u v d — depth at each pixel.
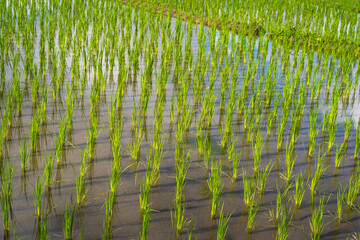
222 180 4.81
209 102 6.43
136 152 5.07
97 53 8.21
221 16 11.38
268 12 12.15
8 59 7.89
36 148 5.17
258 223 4.13
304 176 4.96
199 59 8.25
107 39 9.25
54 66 7.07
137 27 10.57
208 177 4.86
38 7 10.89
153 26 9.43
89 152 4.96
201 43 8.55
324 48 9.01
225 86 6.92
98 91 6.53
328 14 11.53
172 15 12.11
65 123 5.64
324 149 5.58
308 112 6.65
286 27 10.38
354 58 8.91
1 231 3.81
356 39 9.84
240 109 6.39
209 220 4.14
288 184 4.79
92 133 5.01
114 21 9.39
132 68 8.05
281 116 6.48
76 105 6.42
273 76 7.45
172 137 5.70
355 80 7.50
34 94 6.22
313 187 4.61
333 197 4.59
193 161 5.16
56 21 10.13
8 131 5.51
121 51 7.59
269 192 4.63
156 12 12.05
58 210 4.14
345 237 3.98
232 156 5.08
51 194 4.38
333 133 5.46
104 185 4.59
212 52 9.13
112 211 4.18
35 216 4.03
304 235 3.87
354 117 6.54
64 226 3.92
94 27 8.67
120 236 3.86
